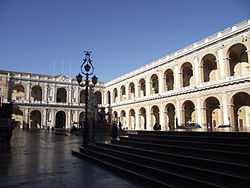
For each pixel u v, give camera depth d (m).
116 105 57.81
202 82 34.03
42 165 8.88
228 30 30.86
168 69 41.72
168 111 45.19
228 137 8.20
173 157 7.45
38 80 59.38
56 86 61.53
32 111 61.25
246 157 6.32
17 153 12.20
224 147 7.36
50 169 8.13
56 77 61.94
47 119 58.78
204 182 5.32
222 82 30.09
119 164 8.44
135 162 8.02
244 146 6.78
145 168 7.14
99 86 66.06
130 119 52.81
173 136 10.08
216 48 32.25
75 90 63.91
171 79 45.44
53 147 15.33
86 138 12.99
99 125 36.69
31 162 9.50
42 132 38.34
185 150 8.12
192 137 9.12
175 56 39.22
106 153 10.45
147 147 9.88
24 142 19.02
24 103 56.31
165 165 7.10
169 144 9.48
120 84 58.09
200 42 35.09
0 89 53.91
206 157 6.91
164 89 42.00
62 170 7.98
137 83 50.69
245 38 28.47
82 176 7.10
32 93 61.84
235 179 5.18
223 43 31.28
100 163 8.98
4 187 5.81
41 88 61.06
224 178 5.42
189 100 35.78
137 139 11.62
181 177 5.89
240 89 28.17
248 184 4.92
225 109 29.72
